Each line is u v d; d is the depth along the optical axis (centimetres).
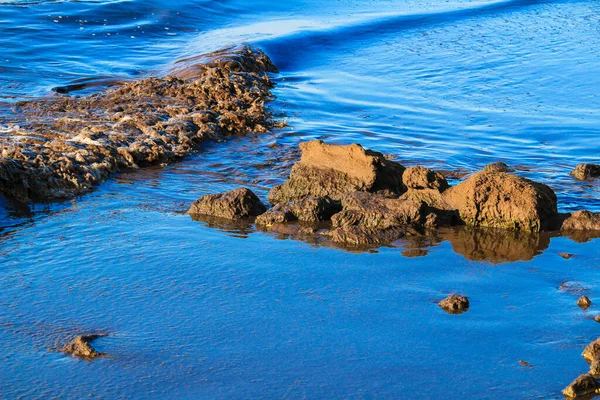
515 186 1460
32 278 1214
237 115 2189
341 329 1059
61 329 1052
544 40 3625
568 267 1277
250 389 917
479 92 2716
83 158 1742
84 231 1421
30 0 4159
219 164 1877
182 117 2173
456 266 1278
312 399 898
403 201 1465
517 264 1287
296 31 3822
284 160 1916
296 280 1218
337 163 1594
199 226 1457
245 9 4559
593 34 3750
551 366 963
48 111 2291
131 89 2553
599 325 1065
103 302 1134
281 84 2866
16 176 1585
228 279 1220
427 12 4425
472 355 990
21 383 923
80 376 940
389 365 968
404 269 1264
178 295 1160
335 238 1389
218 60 3011
